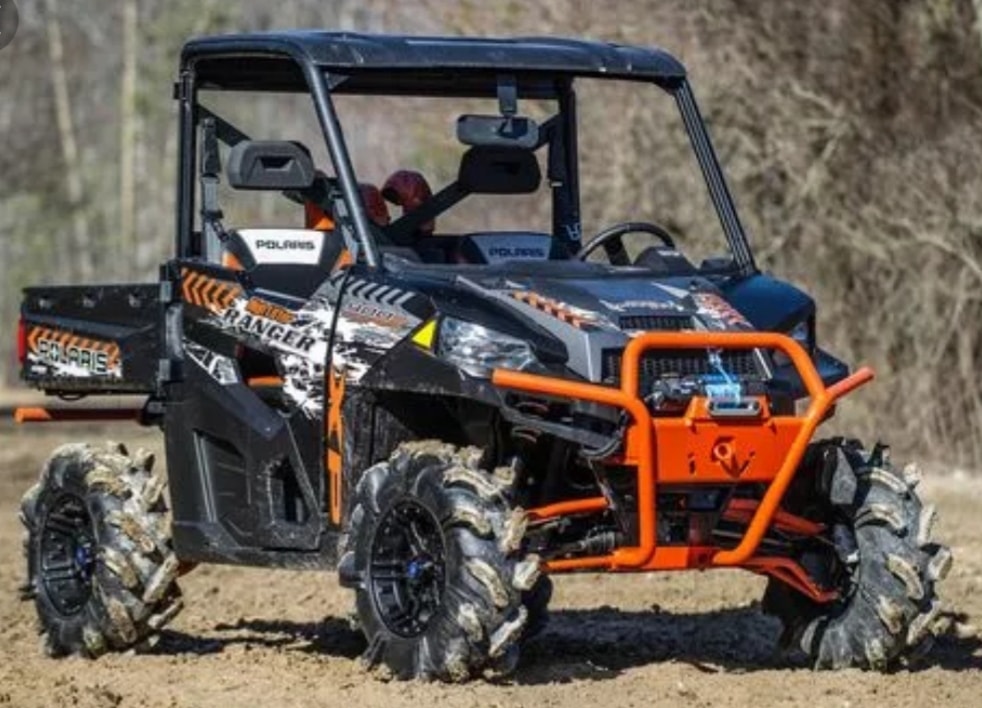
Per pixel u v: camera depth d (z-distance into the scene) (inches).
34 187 4539.9
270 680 844.6
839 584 849.5
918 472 850.8
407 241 889.5
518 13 1936.5
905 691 808.3
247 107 2854.3
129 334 925.8
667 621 1019.9
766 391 805.9
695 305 819.4
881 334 1836.9
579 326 793.6
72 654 925.2
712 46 1866.4
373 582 812.0
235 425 877.2
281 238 874.1
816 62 1830.7
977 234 1753.2
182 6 4079.7
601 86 1899.6
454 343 793.6
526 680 819.4
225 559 885.8
